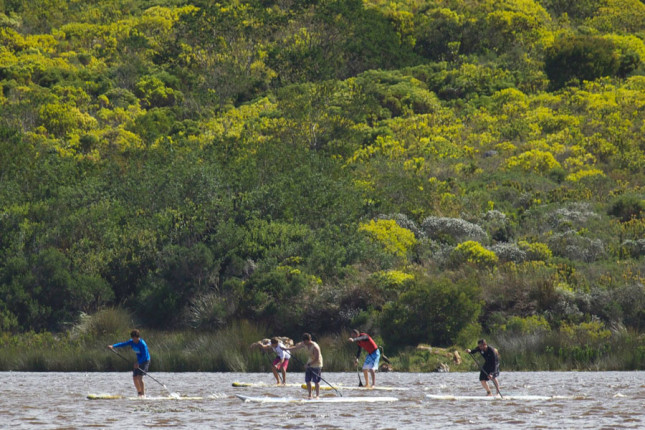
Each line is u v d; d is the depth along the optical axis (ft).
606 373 374.22
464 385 320.09
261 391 296.51
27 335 481.87
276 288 495.00
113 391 298.97
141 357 269.85
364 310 472.44
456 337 438.81
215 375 382.22
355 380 348.79
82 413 226.99
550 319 465.88
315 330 475.72
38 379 357.41
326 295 486.38
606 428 190.29
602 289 490.90
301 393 287.07
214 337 449.48
